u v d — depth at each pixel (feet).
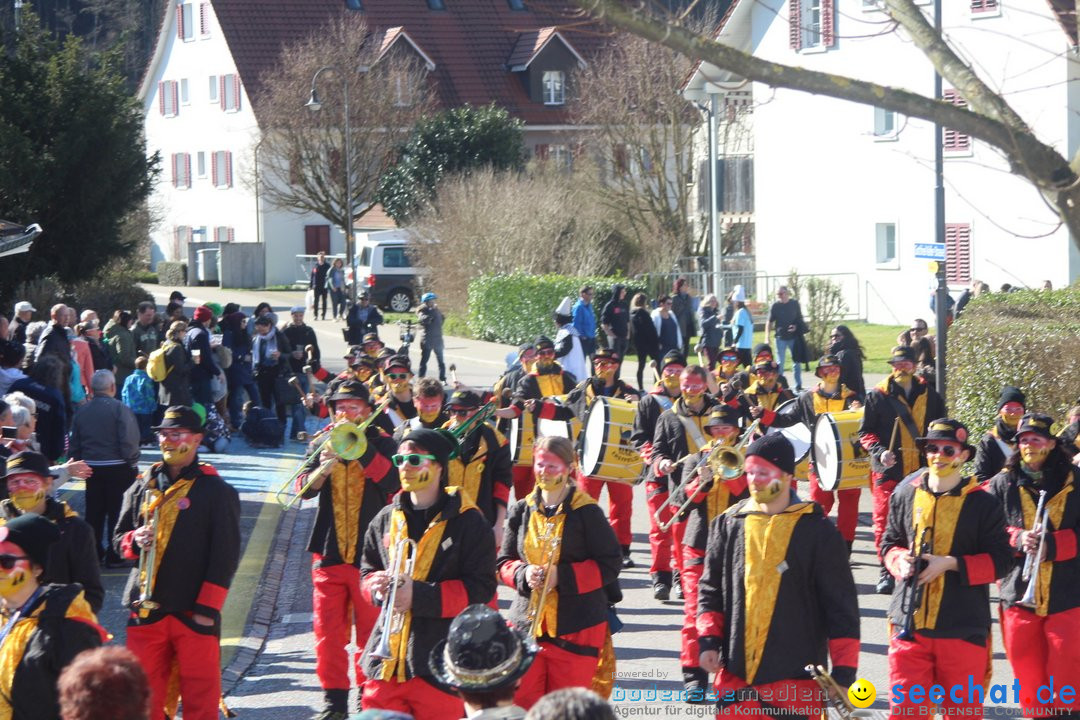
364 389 29.58
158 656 24.11
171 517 23.95
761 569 20.12
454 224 123.65
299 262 191.62
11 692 19.38
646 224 134.41
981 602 23.39
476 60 188.65
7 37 103.09
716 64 17.33
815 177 128.06
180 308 69.15
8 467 22.24
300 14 189.57
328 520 27.61
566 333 75.61
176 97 209.05
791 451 20.42
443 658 15.98
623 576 41.34
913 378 39.93
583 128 144.56
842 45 114.32
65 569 22.02
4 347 47.29
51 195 96.99
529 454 41.50
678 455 36.60
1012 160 18.19
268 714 28.45
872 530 48.34
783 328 85.61
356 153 165.99
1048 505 25.77
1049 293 59.67
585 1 16.78
